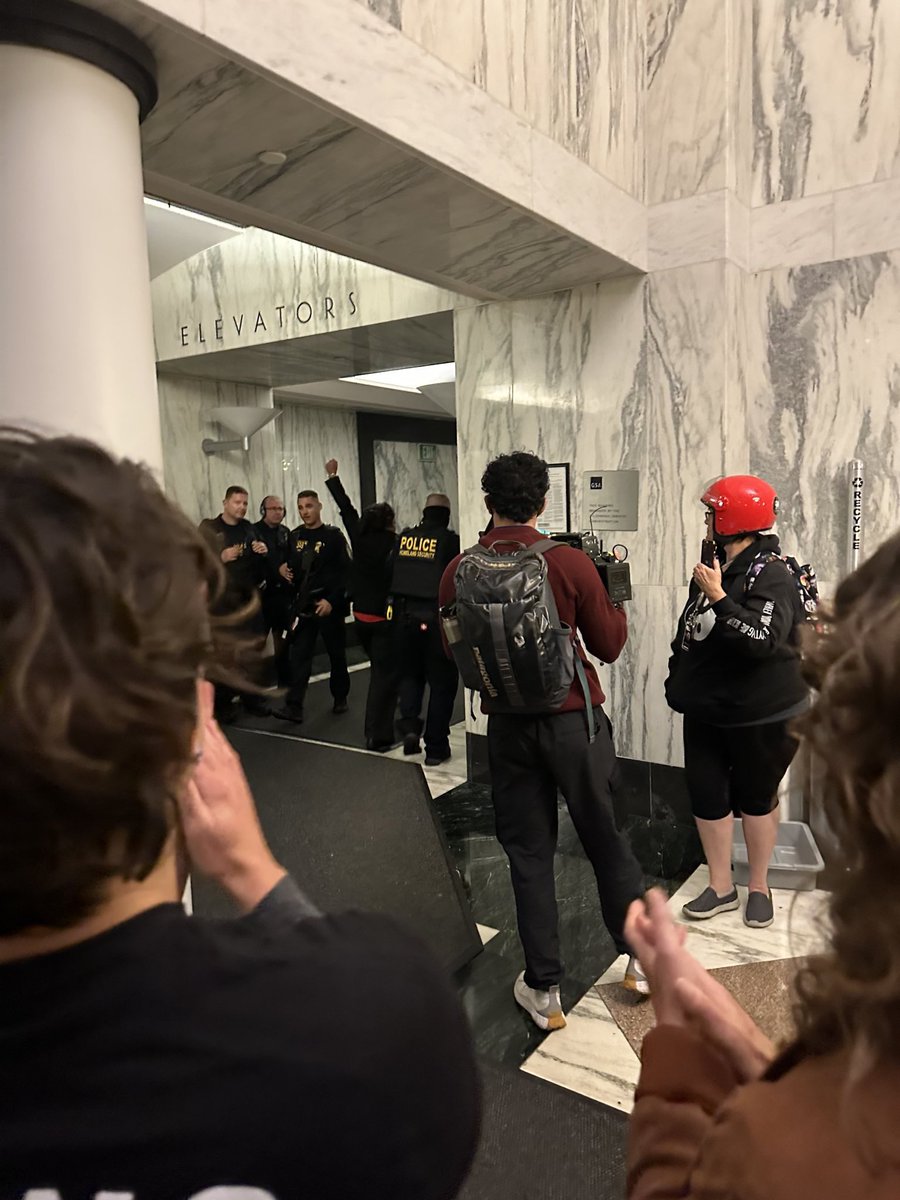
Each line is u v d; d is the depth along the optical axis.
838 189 3.61
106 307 1.72
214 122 2.23
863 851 0.47
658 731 4.00
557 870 3.57
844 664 0.49
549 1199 1.84
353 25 2.20
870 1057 0.45
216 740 0.78
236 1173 0.46
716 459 3.71
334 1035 0.50
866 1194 0.45
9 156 1.62
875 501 3.65
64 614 0.44
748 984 2.61
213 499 6.79
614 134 3.50
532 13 2.95
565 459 4.13
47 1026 0.46
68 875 0.45
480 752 4.57
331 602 5.88
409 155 2.47
